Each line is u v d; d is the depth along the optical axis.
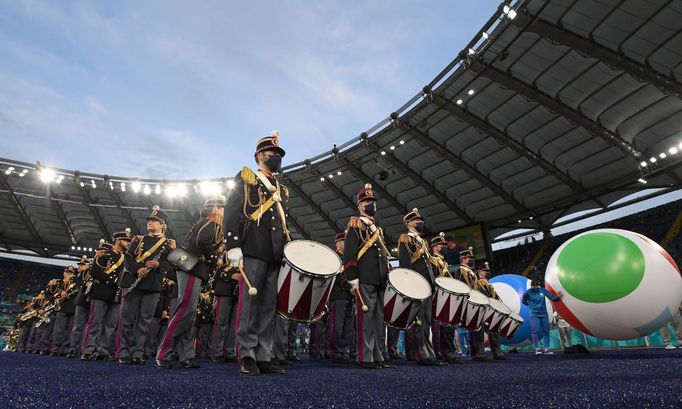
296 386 2.40
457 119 21.73
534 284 9.83
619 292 6.12
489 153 23.12
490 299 8.23
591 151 20.83
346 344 7.49
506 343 11.54
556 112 19.05
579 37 15.91
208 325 9.91
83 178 28.08
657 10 14.41
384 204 29.27
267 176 4.02
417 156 24.94
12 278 36.34
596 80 17.39
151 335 8.96
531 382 2.59
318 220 32.47
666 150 18.75
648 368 3.62
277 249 3.73
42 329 11.70
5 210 32.25
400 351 13.81
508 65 18.47
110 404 1.70
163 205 32.34
